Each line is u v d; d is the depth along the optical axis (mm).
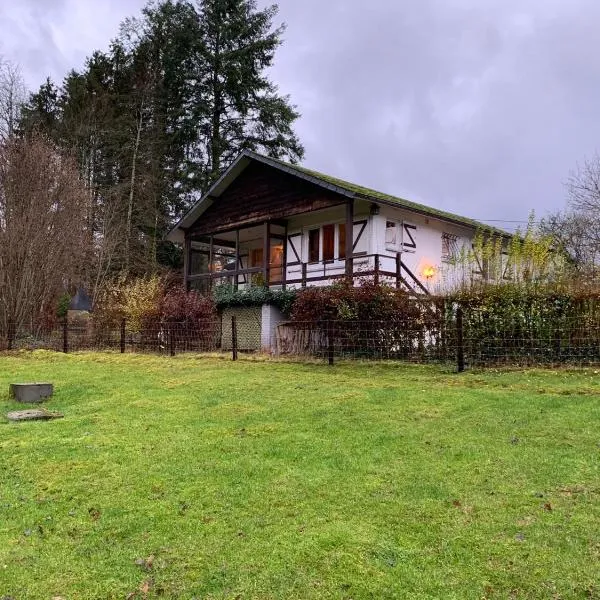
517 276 12195
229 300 18594
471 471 4992
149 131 32594
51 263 20703
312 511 4367
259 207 19750
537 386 8336
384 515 4234
